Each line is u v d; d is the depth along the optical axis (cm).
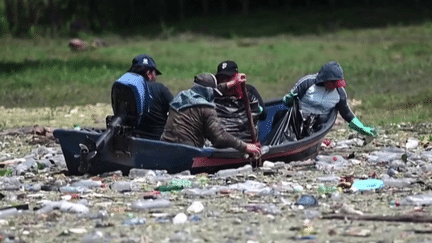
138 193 2673
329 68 3456
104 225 2175
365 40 13512
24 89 7512
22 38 16238
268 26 16412
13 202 2555
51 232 2120
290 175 2962
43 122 5262
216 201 2498
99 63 10312
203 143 3128
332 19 16725
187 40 15200
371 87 7131
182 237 2019
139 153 3005
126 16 19200
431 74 7769
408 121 4762
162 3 19875
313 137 3269
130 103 3075
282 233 2067
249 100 3284
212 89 3128
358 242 1959
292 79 8406
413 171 3027
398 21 16038
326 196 2547
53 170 3288
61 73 8825
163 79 8456
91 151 2927
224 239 2014
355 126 3525
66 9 17675
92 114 5725
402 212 2292
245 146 3041
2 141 4319
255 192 2625
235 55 11594
